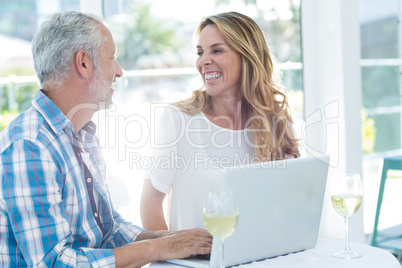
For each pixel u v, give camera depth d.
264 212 1.40
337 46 3.36
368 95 3.69
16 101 3.69
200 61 1.95
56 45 1.48
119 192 2.91
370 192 3.70
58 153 1.45
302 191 1.48
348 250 1.54
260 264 1.43
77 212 1.49
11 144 1.38
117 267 1.39
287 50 3.52
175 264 1.46
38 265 1.33
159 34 15.27
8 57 12.59
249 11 3.52
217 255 1.34
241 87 1.99
